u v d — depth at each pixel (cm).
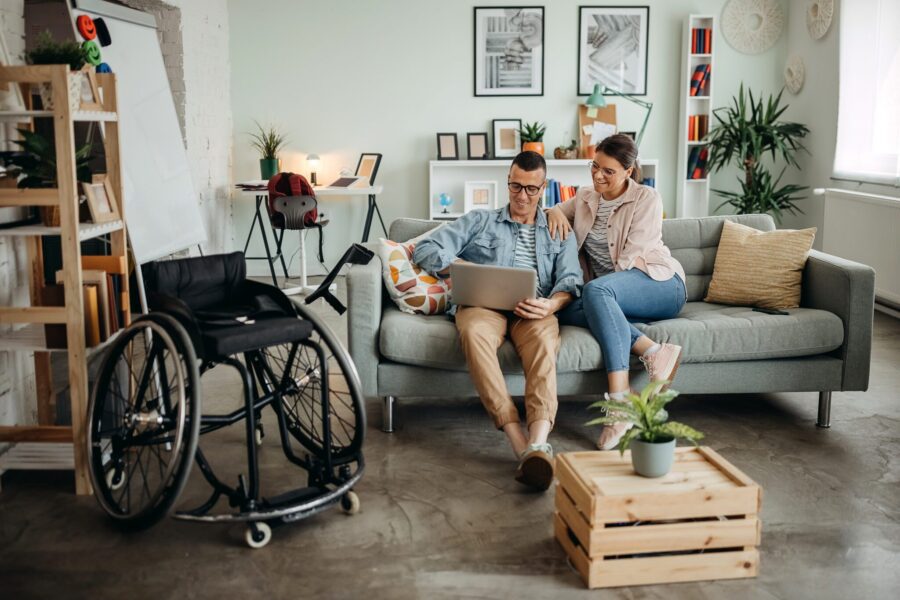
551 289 331
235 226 686
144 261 321
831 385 320
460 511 253
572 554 222
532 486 267
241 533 240
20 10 298
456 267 305
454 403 359
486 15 666
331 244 695
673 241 373
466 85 675
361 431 256
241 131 675
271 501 235
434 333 307
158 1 523
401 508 256
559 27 669
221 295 276
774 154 655
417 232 361
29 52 266
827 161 619
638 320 331
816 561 223
